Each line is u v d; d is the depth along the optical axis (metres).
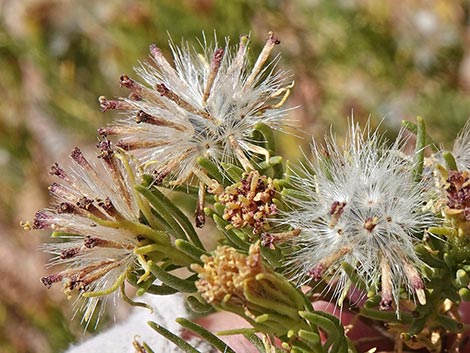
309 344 0.11
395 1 0.27
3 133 0.31
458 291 0.11
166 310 0.16
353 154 0.12
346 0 0.27
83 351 0.16
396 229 0.11
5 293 0.28
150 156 0.12
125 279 0.11
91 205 0.11
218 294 0.10
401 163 0.12
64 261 0.12
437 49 0.27
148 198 0.11
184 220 0.12
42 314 0.27
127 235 0.11
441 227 0.11
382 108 0.26
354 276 0.11
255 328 0.11
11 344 0.27
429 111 0.26
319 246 0.11
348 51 0.27
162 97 0.12
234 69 0.12
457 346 0.12
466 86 0.26
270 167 0.12
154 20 0.27
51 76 0.30
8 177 0.30
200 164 0.12
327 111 0.26
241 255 0.10
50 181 0.30
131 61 0.28
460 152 0.12
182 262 0.11
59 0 0.29
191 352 0.11
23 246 0.28
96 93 0.30
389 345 0.14
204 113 0.12
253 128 0.12
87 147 0.30
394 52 0.27
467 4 0.27
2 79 0.31
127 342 0.15
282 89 0.12
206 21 0.27
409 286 0.11
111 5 0.28
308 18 0.27
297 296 0.11
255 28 0.27
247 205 0.11
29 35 0.30
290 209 0.12
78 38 0.30
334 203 0.11
